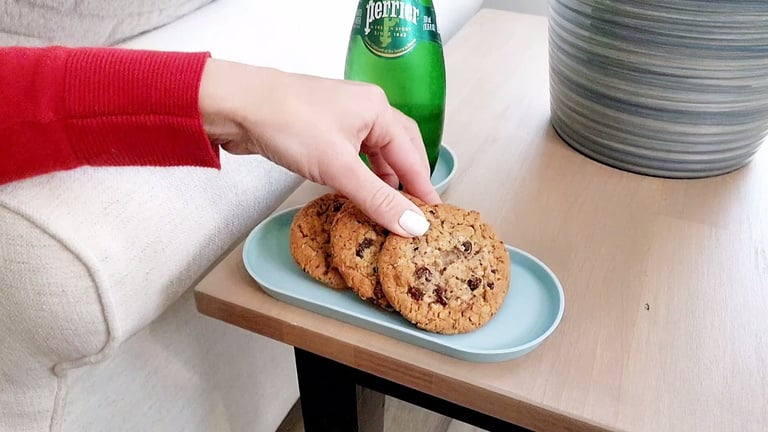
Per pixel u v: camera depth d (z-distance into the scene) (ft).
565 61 1.58
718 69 1.38
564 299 1.21
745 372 1.09
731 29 1.32
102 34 1.43
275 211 1.48
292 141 1.12
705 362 1.10
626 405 1.03
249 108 1.11
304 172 1.16
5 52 1.07
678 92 1.43
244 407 2.04
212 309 1.27
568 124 1.67
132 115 1.07
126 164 1.14
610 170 1.62
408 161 1.25
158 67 1.07
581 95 1.57
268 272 1.29
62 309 1.08
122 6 1.42
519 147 1.70
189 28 1.59
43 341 1.14
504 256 1.21
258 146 1.16
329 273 1.24
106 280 1.09
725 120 1.47
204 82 1.09
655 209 1.48
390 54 1.40
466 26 2.39
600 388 1.06
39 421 1.32
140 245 1.16
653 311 1.20
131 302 1.16
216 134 1.15
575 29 1.49
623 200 1.51
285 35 1.69
